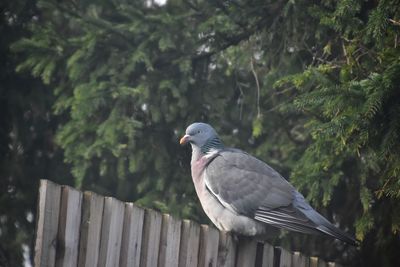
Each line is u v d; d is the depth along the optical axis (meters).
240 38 13.55
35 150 15.77
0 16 14.76
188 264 7.84
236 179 10.32
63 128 13.39
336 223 13.76
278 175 10.52
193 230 7.91
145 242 7.36
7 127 15.61
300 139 14.07
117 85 13.09
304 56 13.41
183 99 13.44
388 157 9.80
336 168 11.34
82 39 13.32
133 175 14.47
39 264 6.42
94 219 6.88
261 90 14.23
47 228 6.50
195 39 13.60
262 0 12.98
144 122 13.80
